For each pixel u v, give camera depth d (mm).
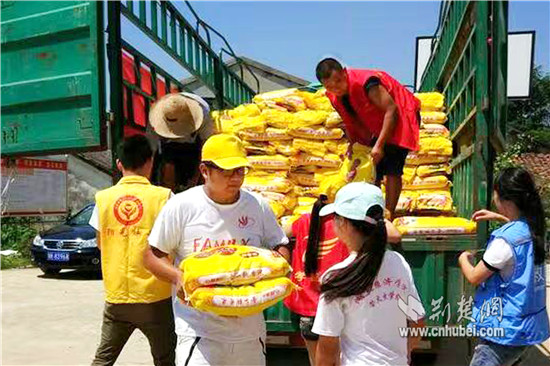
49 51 4180
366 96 3775
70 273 10789
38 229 14023
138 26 4633
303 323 3346
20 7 4270
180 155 4539
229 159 2424
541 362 4559
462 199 4664
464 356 4645
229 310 2203
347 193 2188
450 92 5527
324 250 3168
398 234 2844
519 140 23219
